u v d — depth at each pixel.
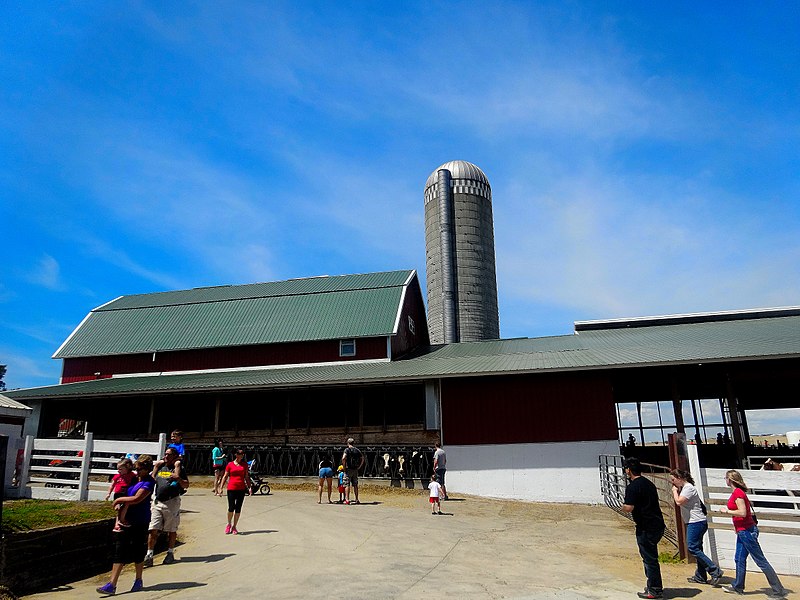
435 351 30.83
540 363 22.64
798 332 22.77
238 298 34.56
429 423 23.45
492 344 30.62
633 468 9.38
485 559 11.27
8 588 9.20
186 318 33.94
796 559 10.53
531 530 14.74
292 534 13.52
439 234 50.06
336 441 24.91
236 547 12.24
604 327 31.14
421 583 9.44
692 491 10.12
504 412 22.75
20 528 10.34
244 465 14.09
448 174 51.16
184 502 18.72
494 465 22.33
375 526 14.68
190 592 9.16
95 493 15.09
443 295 48.62
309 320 31.22
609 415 21.72
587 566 10.88
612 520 16.62
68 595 9.36
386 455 23.58
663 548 12.38
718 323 28.08
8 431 17.86
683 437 11.76
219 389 25.61
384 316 30.09
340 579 9.66
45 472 16.20
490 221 51.50
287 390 26.53
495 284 50.34
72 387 29.02
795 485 10.84
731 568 10.83
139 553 9.48
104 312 36.03
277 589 9.12
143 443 15.15
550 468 21.78
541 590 9.18
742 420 29.28
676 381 22.06
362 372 25.16
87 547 10.84
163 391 26.09
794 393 28.33
